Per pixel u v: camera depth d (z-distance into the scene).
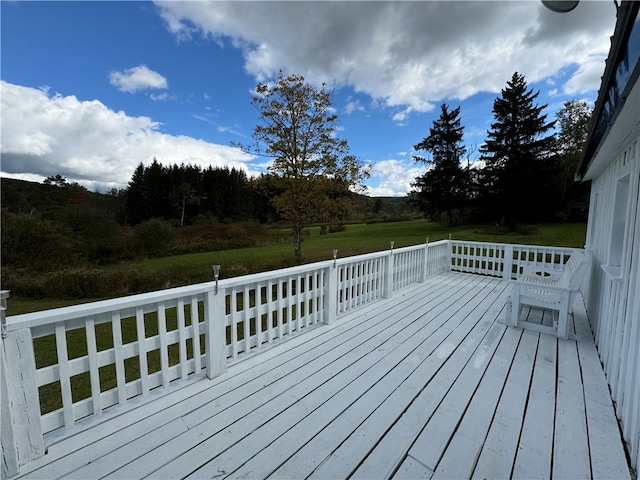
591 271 3.67
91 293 8.92
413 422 1.77
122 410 1.81
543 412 1.86
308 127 9.17
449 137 22.02
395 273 4.80
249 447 1.57
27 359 1.41
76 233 15.70
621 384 1.79
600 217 3.73
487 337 3.03
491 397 2.02
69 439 1.58
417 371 2.36
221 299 2.25
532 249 5.59
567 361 2.54
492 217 20.41
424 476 1.41
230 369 2.36
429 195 22.80
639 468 1.31
